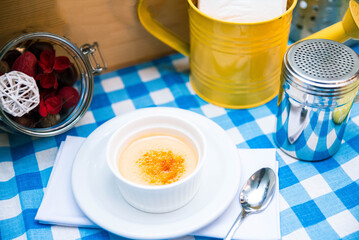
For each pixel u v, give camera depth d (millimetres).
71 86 551
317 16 618
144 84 630
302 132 496
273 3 499
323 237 449
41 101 516
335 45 490
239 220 443
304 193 487
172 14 641
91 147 491
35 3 546
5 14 539
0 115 485
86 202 442
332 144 507
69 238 449
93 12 585
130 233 417
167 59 671
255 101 586
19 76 484
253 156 502
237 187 450
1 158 528
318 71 458
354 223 458
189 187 429
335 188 490
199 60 571
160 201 426
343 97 456
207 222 425
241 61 537
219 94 583
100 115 586
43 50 528
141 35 637
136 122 471
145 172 453
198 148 454
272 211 453
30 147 542
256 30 502
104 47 626
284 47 554
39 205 480
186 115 523
